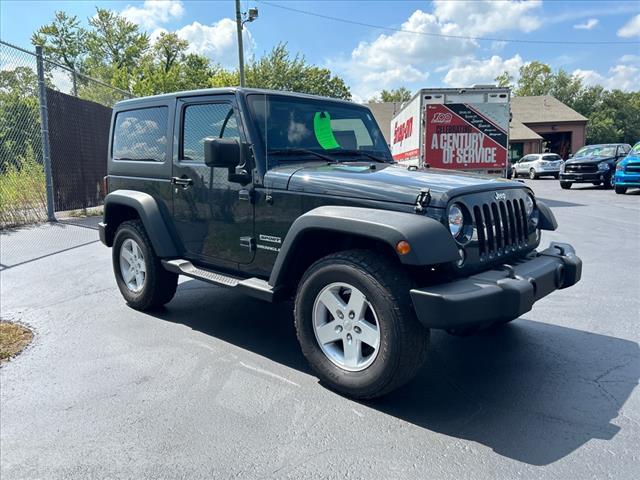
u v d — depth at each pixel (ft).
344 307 10.44
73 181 35.68
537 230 12.67
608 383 11.08
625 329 14.40
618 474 7.87
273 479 7.88
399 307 9.37
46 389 10.96
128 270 16.76
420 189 9.83
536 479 7.77
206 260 14.05
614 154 68.64
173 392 10.77
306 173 11.45
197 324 15.11
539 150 143.84
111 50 159.12
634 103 230.48
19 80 32.91
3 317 15.66
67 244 26.91
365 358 10.43
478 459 8.31
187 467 8.21
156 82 124.67
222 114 13.03
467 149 42.50
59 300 17.47
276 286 11.53
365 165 13.00
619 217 37.50
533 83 233.14
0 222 31.09
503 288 9.24
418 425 9.41
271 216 11.91
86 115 37.45
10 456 8.59
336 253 10.52
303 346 11.09
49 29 153.38
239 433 9.17
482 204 10.40
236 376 11.55
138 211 15.30
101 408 10.12
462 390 10.83
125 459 8.45
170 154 14.62
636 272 20.83
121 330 14.57
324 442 8.86
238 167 12.46
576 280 11.69
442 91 41.93
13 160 33.45
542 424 9.41
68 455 8.59
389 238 9.18
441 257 9.04
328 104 14.43
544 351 12.92
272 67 119.55
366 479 7.84
